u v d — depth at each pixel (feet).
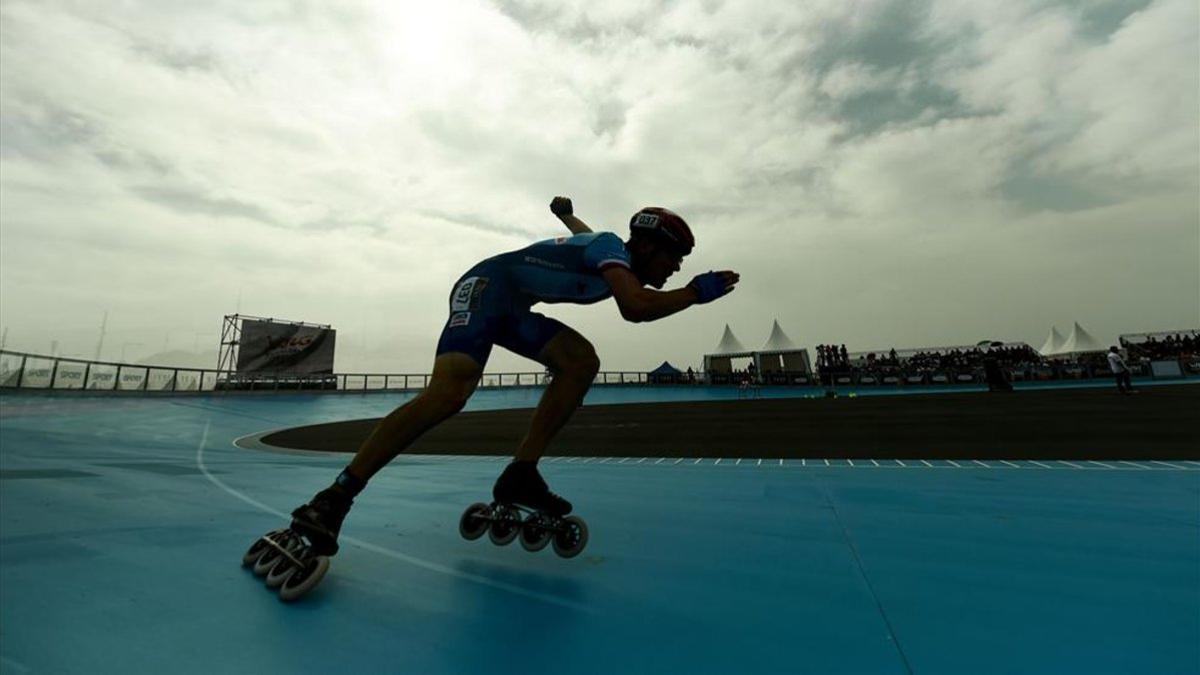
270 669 3.34
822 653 3.57
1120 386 54.49
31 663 3.38
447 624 4.08
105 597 4.61
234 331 93.76
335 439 32.50
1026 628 3.96
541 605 4.50
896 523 7.74
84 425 32.12
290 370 97.25
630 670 3.33
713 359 162.30
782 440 24.95
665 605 4.52
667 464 16.33
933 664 3.39
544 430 6.14
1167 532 6.99
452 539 6.81
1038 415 33.53
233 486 11.39
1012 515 8.18
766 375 143.95
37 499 9.46
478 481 12.57
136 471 13.51
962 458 16.58
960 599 4.63
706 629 4.01
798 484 11.73
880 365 157.99
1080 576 5.22
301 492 10.64
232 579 5.12
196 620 4.11
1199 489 10.41
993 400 53.98
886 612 4.34
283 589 4.58
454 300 6.14
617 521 8.01
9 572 5.30
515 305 6.25
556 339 6.30
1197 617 4.12
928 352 157.69
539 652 3.60
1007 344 152.35
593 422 41.47
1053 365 124.77
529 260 6.38
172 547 6.31
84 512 8.41
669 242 6.41
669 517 8.30
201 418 45.57
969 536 6.91
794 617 4.24
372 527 7.49
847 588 4.95
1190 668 3.27
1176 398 44.24
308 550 4.86
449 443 27.73
